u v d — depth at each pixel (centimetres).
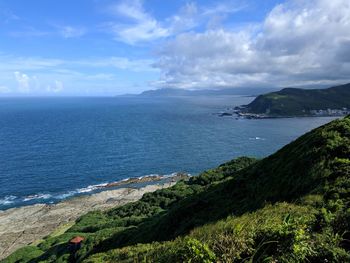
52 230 7181
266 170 3638
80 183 10475
